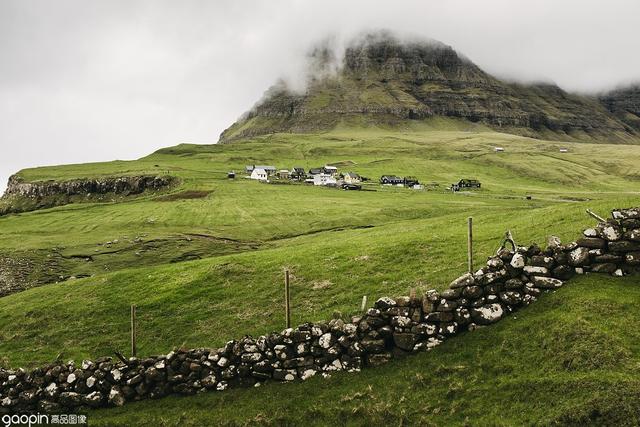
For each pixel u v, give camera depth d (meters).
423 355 19.42
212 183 187.00
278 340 21.08
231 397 20.27
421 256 34.56
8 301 45.66
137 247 82.38
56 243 88.94
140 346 29.36
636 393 14.25
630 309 17.80
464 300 19.88
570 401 15.00
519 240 32.06
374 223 95.69
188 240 85.81
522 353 17.75
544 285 19.94
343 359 20.22
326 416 17.97
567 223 32.78
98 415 20.77
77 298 40.97
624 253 19.92
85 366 22.19
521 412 15.50
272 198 143.62
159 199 151.12
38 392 22.06
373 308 20.67
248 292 34.56
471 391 17.05
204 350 21.72
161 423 19.41
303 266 38.00
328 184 192.50
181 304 34.69
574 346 16.84
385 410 17.34
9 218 133.38
